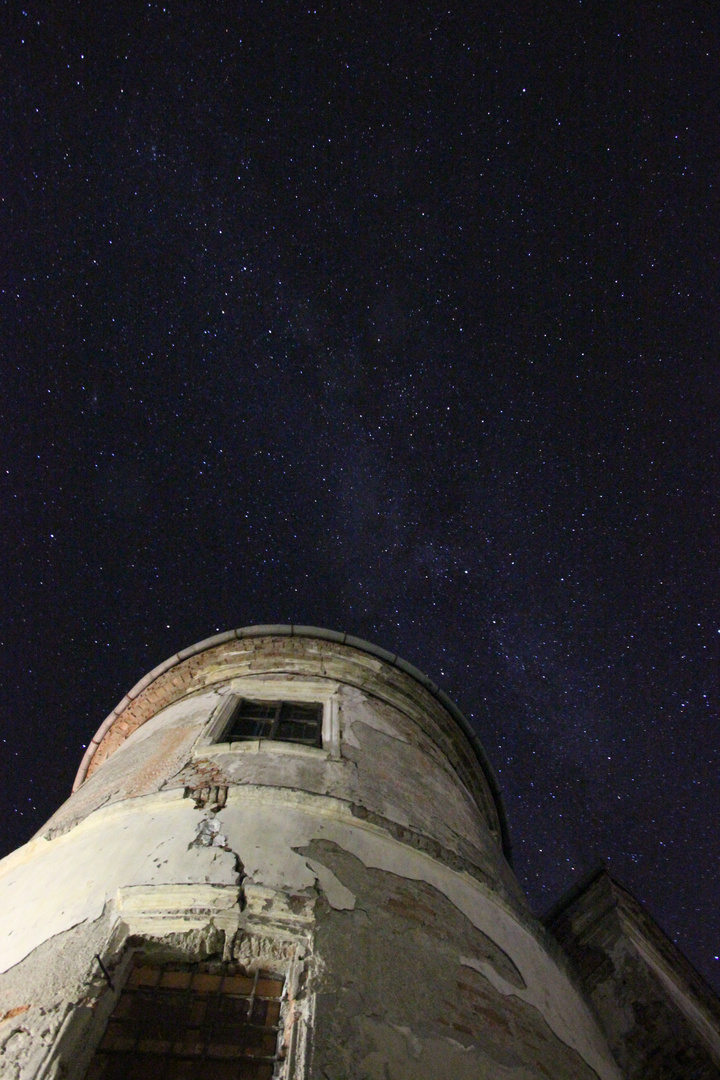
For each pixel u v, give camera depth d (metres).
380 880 4.68
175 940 3.90
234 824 4.83
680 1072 6.37
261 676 8.20
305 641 9.03
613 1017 6.67
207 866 4.36
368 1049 3.36
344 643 9.05
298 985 3.63
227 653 8.96
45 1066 3.07
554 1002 4.84
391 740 7.22
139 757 6.55
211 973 3.82
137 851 4.63
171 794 5.29
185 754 6.15
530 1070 3.86
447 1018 3.81
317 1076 3.12
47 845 5.33
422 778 6.73
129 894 4.12
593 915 7.47
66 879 4.59
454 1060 3.56
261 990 3.71
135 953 3.88
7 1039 3.25
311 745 6.44
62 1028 3.27
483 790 9.59
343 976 3.74
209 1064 3.30
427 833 5.57
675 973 7.60
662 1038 6.55
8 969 3.83
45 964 3.76
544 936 5.69
